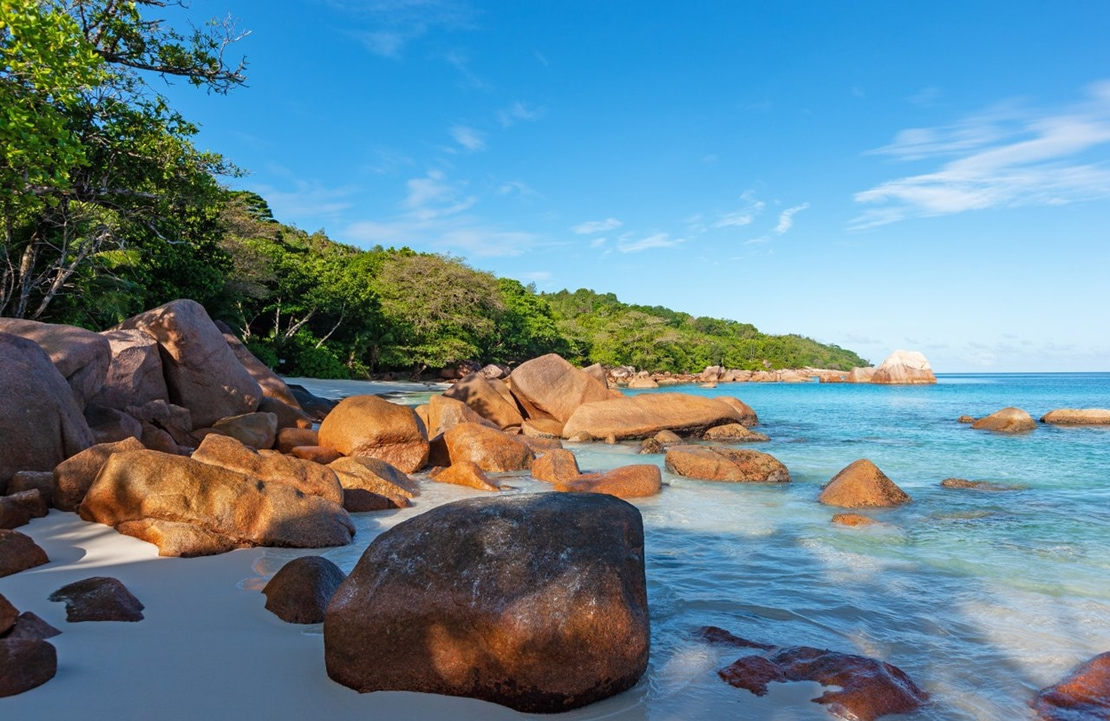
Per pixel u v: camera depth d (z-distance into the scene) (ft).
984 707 12.73
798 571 21.56
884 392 192.24
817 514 30.45
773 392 193.88
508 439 44.98
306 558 17.25
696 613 17.66
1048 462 48.96
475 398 69.87
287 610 15.70
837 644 15.72
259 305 153.89
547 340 250.98
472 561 13.20
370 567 13.44
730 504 32.73
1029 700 13.06
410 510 30.37
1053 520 29.19
